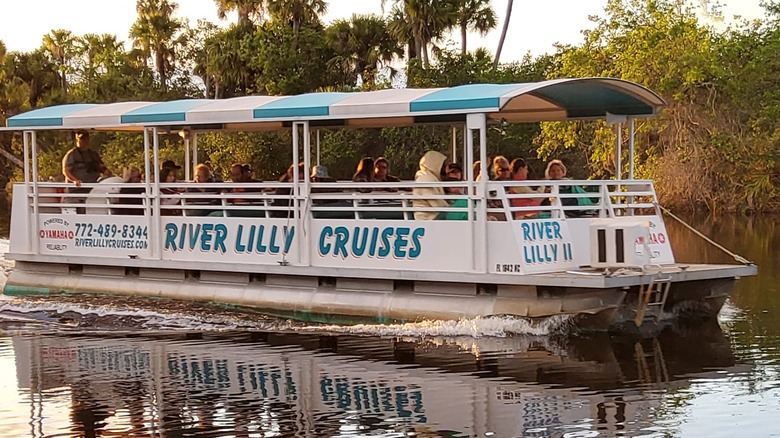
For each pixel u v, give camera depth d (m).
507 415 7.98
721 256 18.59
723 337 11.02
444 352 10.44
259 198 12.87
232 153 34.53
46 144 49.81
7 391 9.12
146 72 58.56
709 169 33.16
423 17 43.22
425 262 11.70
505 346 10.68
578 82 11.55
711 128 33.09
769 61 33.88
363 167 13.26
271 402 8.54
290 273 12.59
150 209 13.84
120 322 12.55
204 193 13.70
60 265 14.85
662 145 34.16
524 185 11.27
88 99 57.09
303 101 12.66
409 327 11.55
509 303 11.22
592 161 34.12
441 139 34.31
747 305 13.15
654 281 10.90
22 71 56.12
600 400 8.38
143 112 13.72
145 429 7.79
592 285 10.46
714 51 33.22
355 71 46.94
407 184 11.70
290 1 47.75
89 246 14.49
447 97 11.50
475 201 11.38
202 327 12.24
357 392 8.81
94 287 14.37
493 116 13.54
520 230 11.05
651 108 12.82
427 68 41.56
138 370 9.91
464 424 7.76
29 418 8.17
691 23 33.38
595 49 33.97
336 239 12.37
